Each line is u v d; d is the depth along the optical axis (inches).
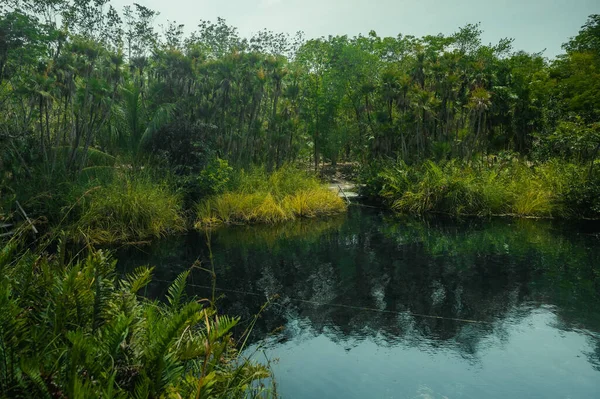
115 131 600.7
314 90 917.8
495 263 347.6
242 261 353.7
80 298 118.4
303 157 866.8
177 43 633.6
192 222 496.1
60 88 464.4
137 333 114.5
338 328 224.1
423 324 230.4
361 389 165.2
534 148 737.6
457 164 644.1
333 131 915.4
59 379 87.9
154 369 94.5
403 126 692.7
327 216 571.8
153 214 439.5
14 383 84.0
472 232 468.1
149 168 515.8
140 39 609.9
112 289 126.2
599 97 647.8
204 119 615.8
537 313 244.7
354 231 478.6
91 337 105.0
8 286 112.6
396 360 189.6
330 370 179.0
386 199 665.6
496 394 163.3
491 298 269.9
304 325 227.8
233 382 115.5
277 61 660.1
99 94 469.1
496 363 187.5
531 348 201.8
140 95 657.6
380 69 934.4
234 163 632.4
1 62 435.8
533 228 482.9
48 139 482.9
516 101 773.9
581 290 282.0
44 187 413.1
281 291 281.3
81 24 529.0
